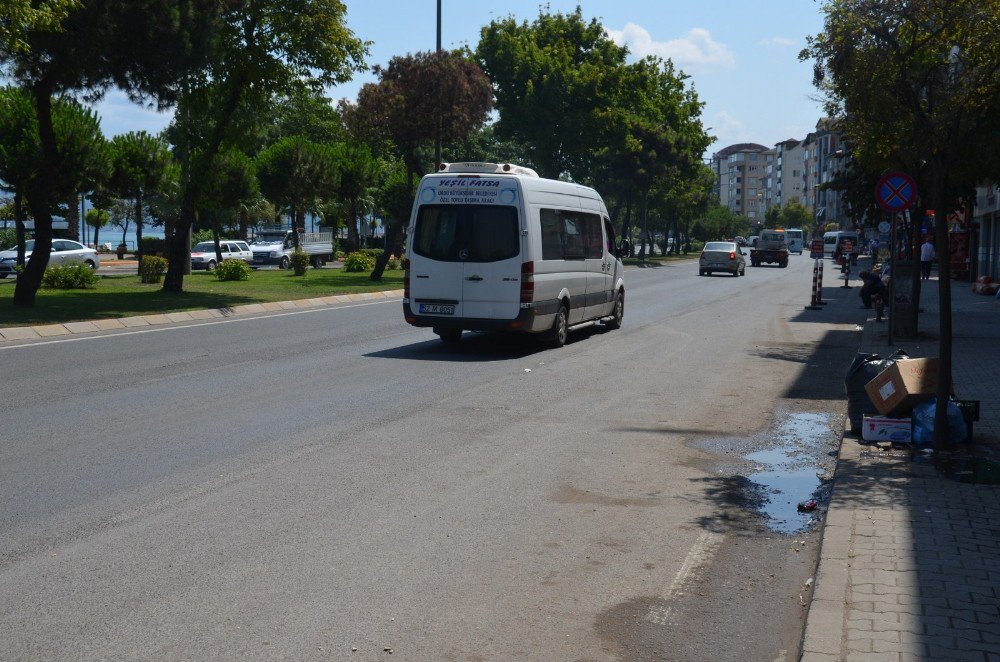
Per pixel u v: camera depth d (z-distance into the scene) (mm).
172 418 9367
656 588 5047
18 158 28797
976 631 4168
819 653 3979
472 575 5160
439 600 4789
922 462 7520
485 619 4562
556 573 5230
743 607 4801
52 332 17047
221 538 5703
